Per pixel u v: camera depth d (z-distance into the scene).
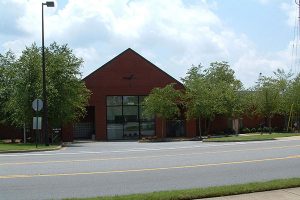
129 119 53.28
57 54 40.28
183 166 16.41
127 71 53.47
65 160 18.83
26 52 39.38
